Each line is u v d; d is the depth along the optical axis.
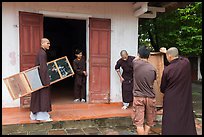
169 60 3.89
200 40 9.31
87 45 5.91
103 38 5.94
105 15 5.95
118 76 6.16
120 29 6.11
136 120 4.15
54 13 5.54
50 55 9.80
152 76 4.04
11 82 4.40
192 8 8.86
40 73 4.46
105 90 6.02
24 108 5.37
